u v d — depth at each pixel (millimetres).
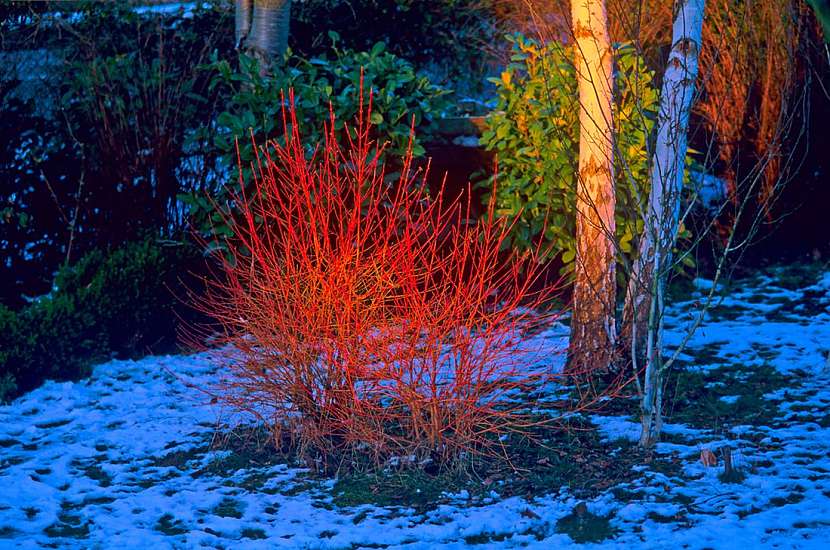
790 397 6809
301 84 9156
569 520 4941
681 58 6535
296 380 5902
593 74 7020
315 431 5883
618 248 6117
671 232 5988
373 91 9156
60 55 10344
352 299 5902
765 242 10766
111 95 9656
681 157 6512
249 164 9141
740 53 10430
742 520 4766
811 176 10641
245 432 6418
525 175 9297
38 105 9977
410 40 13211
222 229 9016
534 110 9164
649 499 5148
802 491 5121
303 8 12875
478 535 4812
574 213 9141
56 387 7570
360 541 4738
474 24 13406
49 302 7996
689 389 7035
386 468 5707
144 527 4980
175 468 5891
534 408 6723
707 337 8453
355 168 8570
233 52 10828
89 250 9609
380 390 6047
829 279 9906
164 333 8844
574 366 6887
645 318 7191
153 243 9266
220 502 5336
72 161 9602
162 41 10773
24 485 5547
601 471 5578
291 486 5570
